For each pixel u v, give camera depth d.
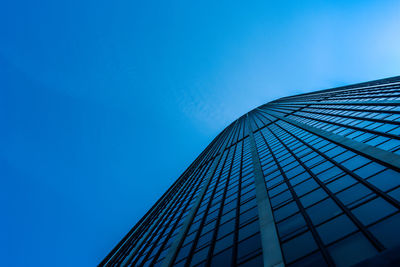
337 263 8.67
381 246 8.22
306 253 10.09
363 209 10.68
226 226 17.69
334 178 15.14
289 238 11.70
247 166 30.45
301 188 16.30
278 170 22.47
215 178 34.91
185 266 15.77
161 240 24.88
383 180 11.93
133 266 23.28
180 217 28.17
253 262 11.68
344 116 31.44
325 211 12.20
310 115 45.84
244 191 22.42
